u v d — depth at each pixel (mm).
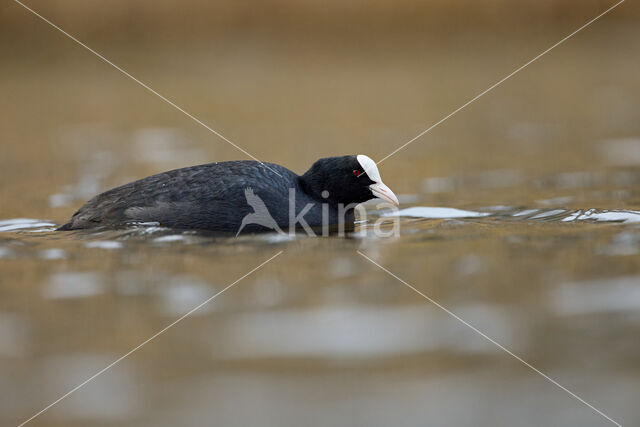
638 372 7883
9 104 30125
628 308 9320
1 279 10758
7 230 13523
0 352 8633
